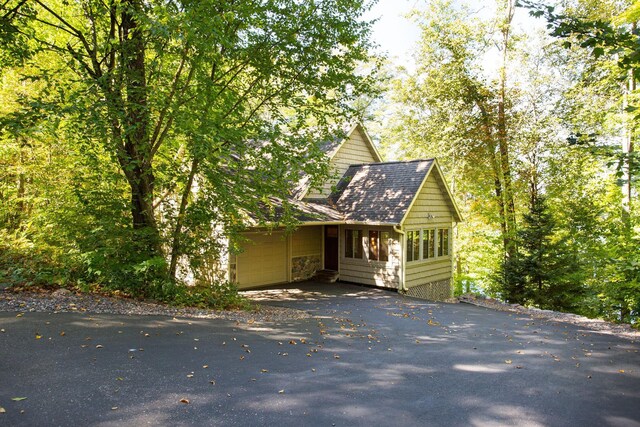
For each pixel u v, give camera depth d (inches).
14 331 233.3
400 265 601.0
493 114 743.7
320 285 637.3
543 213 608.7
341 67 431.5
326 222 595.8
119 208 369.1
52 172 463.5
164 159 428.1
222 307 386.3
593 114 642.2
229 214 423.8
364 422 162.4
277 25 393.7
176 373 199.0
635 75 196.5
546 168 721.6
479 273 845.8
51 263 378.6
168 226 435.5
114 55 367.2
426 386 209.0
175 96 366.9
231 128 373.7
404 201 605.6
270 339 283.6
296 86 436.1
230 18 317.7
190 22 297.3
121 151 336.2
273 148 410.3
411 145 983.0
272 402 175.5
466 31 747.4
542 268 585.6
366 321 393.7
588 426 169.0
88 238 360.2
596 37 185.9
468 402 189.9
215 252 417.7
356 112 459.5
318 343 285.3
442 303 553.6
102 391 171.8
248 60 408.2
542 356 278.8
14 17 341.4
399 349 284.5
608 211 653.3
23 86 451.2
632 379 231.8
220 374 203.5
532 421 171.9
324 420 161.9
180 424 149.6
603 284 569.0
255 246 605.6
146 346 234.1
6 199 494.9
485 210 787.4
